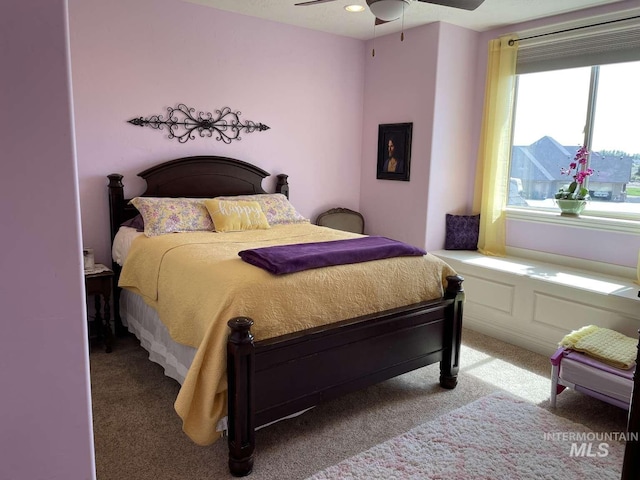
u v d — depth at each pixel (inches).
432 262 112.4
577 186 149.2
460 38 164.4
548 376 120.7
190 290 94.7
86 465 26.4
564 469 82.6
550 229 154.0
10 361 23.8
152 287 110.3
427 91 164.1
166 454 85.9
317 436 92.5
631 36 133.4
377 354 99.3
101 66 135.2
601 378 96.6
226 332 80.8
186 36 147.6
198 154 155.7
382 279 101.4
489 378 119.0
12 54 22.0
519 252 163.8
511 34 158.7
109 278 128.1
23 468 24.8
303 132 177.9
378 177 186.7
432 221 170.4
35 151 23.0
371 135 189.5
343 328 92.0
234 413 79.4
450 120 167.6
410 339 104.7
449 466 82.9
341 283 95.0
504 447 88.6
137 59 140.4
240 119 162.4
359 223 191.5
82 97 133.6
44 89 22.8
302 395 88.3
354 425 96.5
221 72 155.9
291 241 126.1
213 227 139.9
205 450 87.5
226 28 154.5
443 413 101.3
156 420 96.5
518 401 106.3
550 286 132.0
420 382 116.2
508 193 171.8
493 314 147.6
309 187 183.3
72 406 25.6
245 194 164.4
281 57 167.8
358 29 172.1
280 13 155.2
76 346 25.2
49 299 24.2
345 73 185.0
